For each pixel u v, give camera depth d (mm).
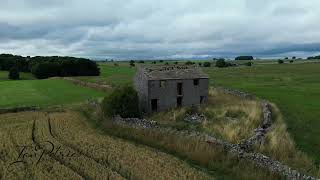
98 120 51844
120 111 52000
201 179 26719
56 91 89250
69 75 156125
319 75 117312
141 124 44125
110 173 27625
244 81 104750
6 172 28406
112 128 45656
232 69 159750
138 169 28719
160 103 62312
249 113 51156
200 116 54125
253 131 40000
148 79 61438
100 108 57562
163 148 36062
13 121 52312
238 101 63844
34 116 56750
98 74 162500
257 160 28812
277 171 26438
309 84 92000
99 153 33656
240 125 44469
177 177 26922
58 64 155000
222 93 75938
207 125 46906
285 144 33531
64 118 54469
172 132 38812
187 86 63781
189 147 34250
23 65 173125
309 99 66062
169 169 28938
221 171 29078
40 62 163000
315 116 50188
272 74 127562
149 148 36250
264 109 51719
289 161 30219
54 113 59969
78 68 157500
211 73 140375
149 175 27188
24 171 28594
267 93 76125
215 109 56875
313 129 42500
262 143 33562
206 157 31391
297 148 34125
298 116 50250
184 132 38625
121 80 116938
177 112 56938
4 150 35094
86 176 27609
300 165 29297
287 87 86312
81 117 55469
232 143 35594
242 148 32344
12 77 142000
